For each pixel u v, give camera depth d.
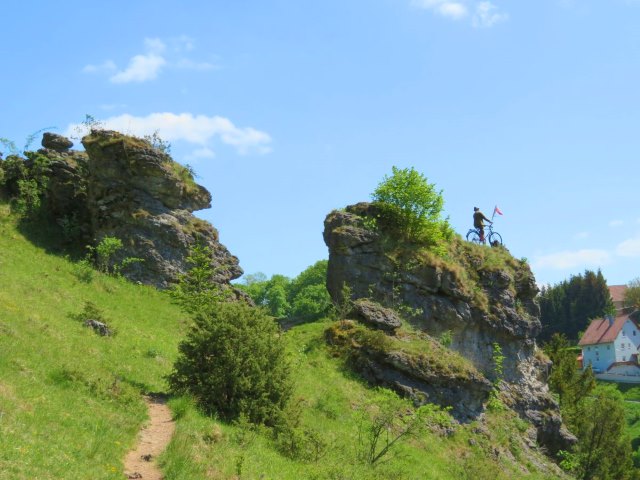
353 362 31.70
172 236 34.97
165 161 36.59
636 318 126.75
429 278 38.12
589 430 48.12
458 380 32.44
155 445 15.10
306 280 76.94
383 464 21.34
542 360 42.62
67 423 14.04
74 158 39.28
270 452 17.25
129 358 21.80
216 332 19.70
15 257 29.55
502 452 32.50
